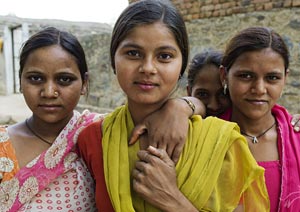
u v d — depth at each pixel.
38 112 1.44
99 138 1.30
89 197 1.46
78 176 1.43
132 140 1.20
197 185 1.11
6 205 1.38
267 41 1.37
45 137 1.49
